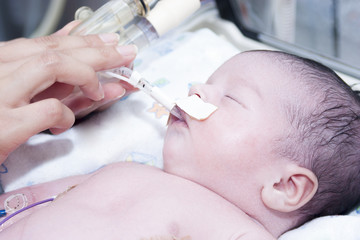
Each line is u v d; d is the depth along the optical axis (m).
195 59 1.21
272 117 0.74
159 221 0.69
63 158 0.95
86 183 0.80
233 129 0.74
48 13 1.37
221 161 0.75
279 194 0.74
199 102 0.78
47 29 1.40
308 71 0.81
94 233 0.67
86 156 0.96
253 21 1.49
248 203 0.77
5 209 0.82
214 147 0.75
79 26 0.89
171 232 0.69
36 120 0.66
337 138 0.75
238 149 0.74
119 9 0.88
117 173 0.82
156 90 0.81
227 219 0.70
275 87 0.77
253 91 0.78
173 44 1.29
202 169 0.77
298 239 0.75
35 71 0.64
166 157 0.81
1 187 0.90
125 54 0.76
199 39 1.27
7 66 0.71
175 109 0.80
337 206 0.82
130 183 0.78
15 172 0.92
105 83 0.88
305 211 0.79
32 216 0.71
